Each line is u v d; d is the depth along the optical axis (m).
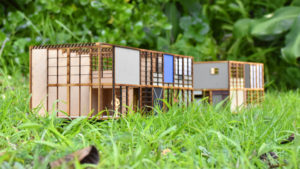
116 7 5.95
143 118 2.64
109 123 2.48
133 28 6.11
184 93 3.47
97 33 6.09
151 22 6.43
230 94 4.17
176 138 2.25
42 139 1.92
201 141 2.17
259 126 2.57
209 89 4.30
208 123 2.60
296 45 6.57
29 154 1.84
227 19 8.09
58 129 2.28
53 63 3.00
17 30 5.64
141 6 6.36
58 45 2.94
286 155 2.05
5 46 5.35
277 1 7.98
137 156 1.66
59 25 5.80
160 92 3.17
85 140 2.06
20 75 5.27
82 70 3.01
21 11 5.94
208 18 8.09
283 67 7.69
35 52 3.03
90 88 2.80
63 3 5.84
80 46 2.79
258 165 1.78
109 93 3.11
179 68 3.43
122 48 2.79
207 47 7.50
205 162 1.84
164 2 7.42
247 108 3.38
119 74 2.76
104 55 3.13
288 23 6.96
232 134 2.27
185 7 7.69
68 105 2.83
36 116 2.75
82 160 1.61
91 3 5.79
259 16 8.19
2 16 5.76
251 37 7.79
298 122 3.09
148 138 2.09
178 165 1.75
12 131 2.29
